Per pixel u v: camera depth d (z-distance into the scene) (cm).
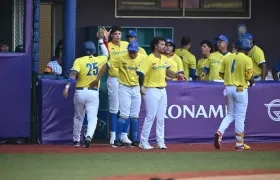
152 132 4250
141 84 3869
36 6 4234
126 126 4081
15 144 4206
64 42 4309
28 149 3919
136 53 4000
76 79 4122
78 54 5012
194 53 5191
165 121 4281
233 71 3878
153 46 3869
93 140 4422
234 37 5228
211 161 3438
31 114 4228
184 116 4303
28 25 4162
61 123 4219
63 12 4622
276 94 4412
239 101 3891
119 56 4016
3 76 4128
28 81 4172
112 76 4084
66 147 4044
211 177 2880
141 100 4184
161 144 3956
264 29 5262
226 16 5212
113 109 4103
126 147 4056
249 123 4378
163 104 3922
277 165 3306
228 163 3369
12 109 4147
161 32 5122
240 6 5244
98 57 4006
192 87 4309
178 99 4294
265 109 4403
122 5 5088
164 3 5153
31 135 4238
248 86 4072
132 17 5097
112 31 4116
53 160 3444
